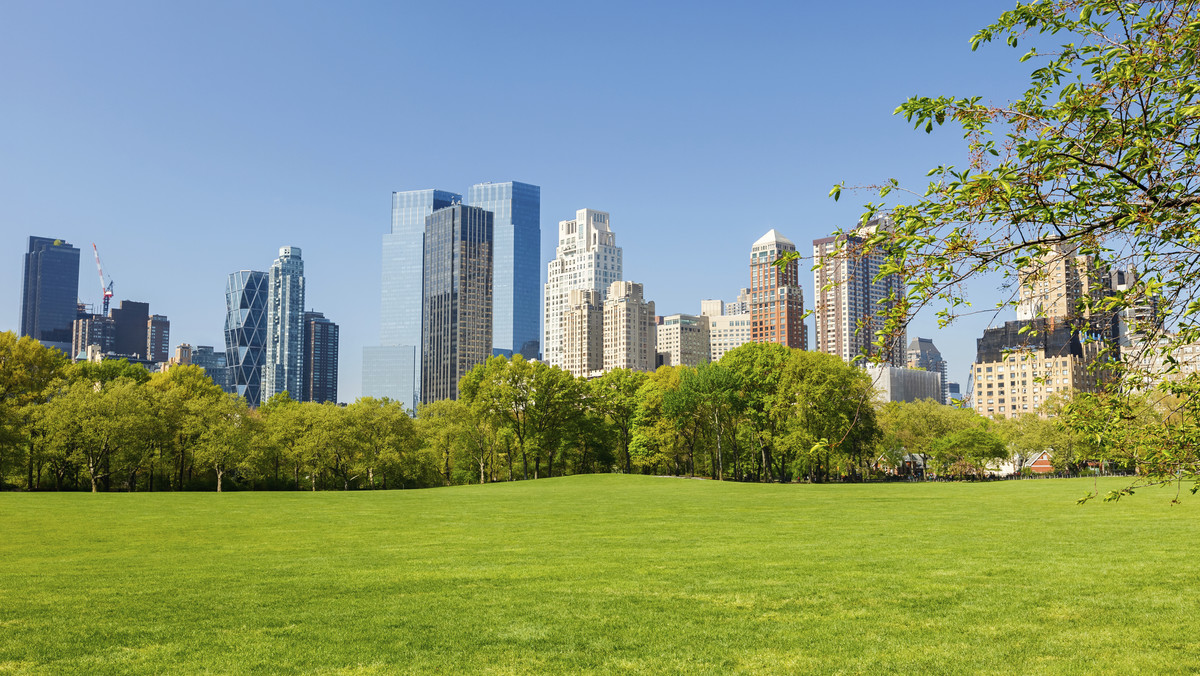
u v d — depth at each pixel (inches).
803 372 3309.5
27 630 540.4
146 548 1033.5
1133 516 1344.7
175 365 3619.6
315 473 3440.0
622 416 4119.1
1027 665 442.3
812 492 2394.2
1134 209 232.7
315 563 869.8
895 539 1045.8
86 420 2758.4
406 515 1571.1
